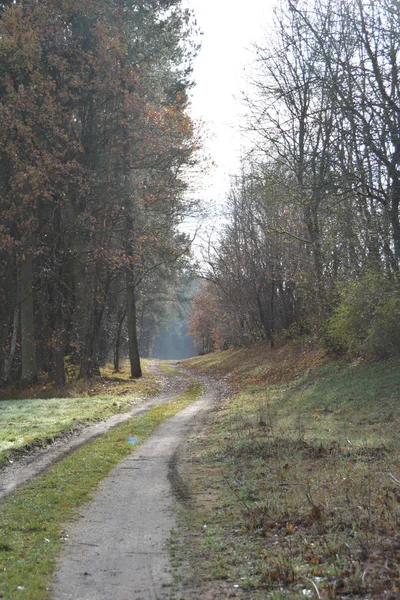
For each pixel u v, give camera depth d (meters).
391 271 23.61
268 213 33.28
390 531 7.32
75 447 16.62
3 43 29.28
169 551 7.76
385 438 14.32
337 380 24.97
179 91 38.47
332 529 7.70
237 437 16.55
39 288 35.72
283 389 28.27
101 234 34.53
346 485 9.70
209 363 59.94
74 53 32.75
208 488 11.30
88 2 32.44
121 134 34.72
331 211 24.11
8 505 10.41
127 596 6.27
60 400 28.14
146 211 34.88
